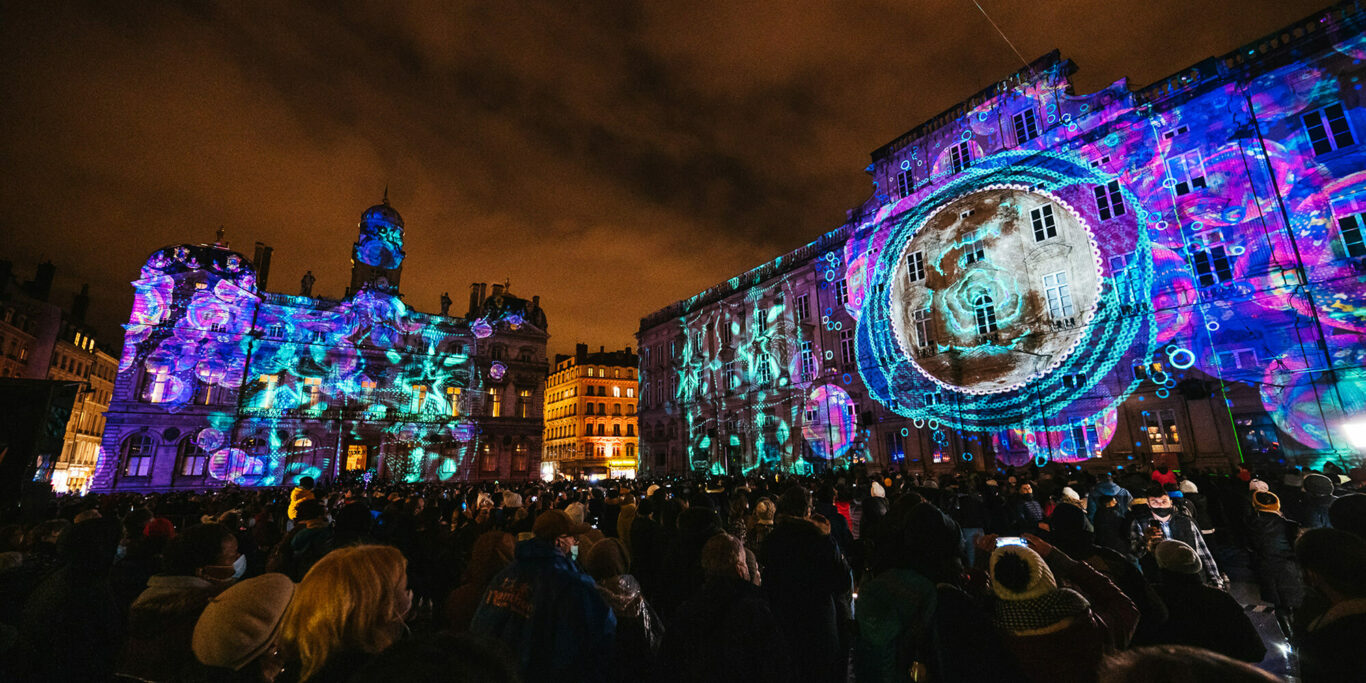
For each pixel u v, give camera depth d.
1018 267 28.25
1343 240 20.22
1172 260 23.64
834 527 8.38
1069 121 27.53
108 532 3.96
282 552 6.28
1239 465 19.94
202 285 47.84
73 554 3.80
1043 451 26.28
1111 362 24.66
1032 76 29.39
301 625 2.48
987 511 10.31
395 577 2.72
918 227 32.94
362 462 61.03
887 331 33.75
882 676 3.57
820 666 4.10
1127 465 21.80
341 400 51.16
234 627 2.65
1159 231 24.08
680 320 52.19
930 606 3.35
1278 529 7.69
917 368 31.81
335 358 51.66
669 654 3.33
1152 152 24.67
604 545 4.26
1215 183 23.00
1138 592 3.86
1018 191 28.81
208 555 3.34
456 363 56.41
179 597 3.06
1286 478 10.13
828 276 38.56
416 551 7.99
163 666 2.91
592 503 12.58
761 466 40.50
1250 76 22.61
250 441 47.25
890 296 33.81
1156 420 23.36
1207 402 22.08
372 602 2.56
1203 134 23.52
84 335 63.94
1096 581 3.53
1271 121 22.11
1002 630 3.04
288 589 2.95
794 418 39.22
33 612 3.66
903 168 34.84
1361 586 2.74
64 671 3.57
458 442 54.44
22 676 3.53
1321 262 20.45
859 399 34.97
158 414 45.09
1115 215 25.44
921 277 32.56
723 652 3.14
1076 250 26.33
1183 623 3.61
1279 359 20.70
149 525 4.90
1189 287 23.06
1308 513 9.08
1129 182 25.14
